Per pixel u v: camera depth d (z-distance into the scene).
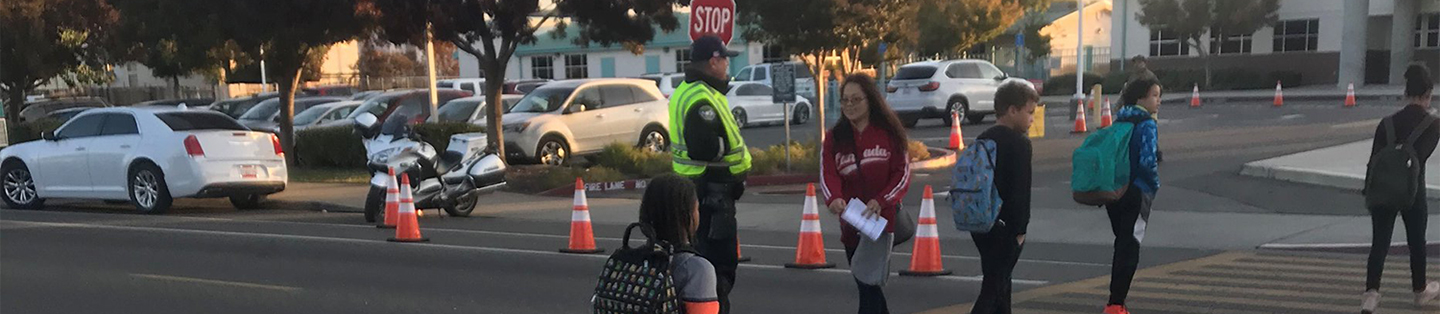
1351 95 29.33
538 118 19.67
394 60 62.06
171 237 12.57
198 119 15.53
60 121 24.31
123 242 12.13
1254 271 9.16
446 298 8.78
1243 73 39.62
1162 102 34.53
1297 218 11.91
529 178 17.53
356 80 57.31
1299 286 8.45
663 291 3.72
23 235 12.77
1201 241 10.82
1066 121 27.89
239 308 8.46
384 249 11.50
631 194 16.48
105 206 16.66
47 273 10.03
